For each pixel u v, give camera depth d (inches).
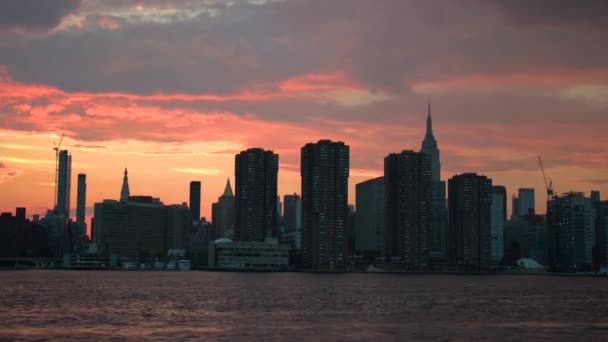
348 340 7815.0
